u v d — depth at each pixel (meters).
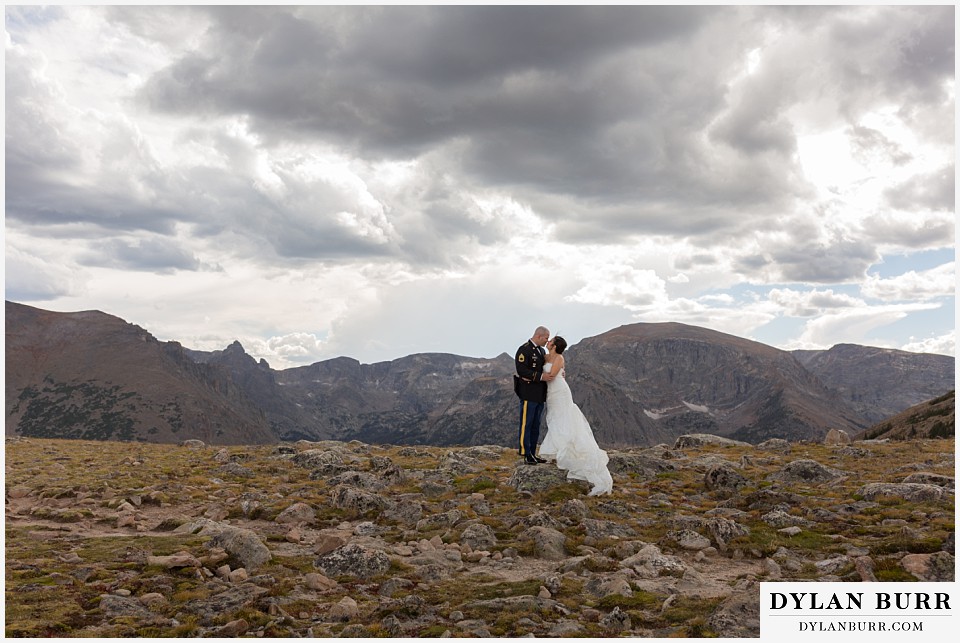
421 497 17.20
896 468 19.61
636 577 10.65
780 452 25.66
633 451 25.34
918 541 11.38
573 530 13.49
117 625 8.30
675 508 15.61
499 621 8.66
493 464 23.09
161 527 13.71
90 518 14.42
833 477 18.48
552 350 18.72
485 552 12.09
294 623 8.65
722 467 18.42
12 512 14.82
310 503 16.22
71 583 9.83
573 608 9.34
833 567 10.77
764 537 12.59
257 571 10.91
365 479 18.56
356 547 11.49
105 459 23.97
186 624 8.45
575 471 17.75
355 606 9.13
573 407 18.38
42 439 33.47
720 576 10.84
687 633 8.31
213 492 17.89
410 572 11.07
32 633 7.94
